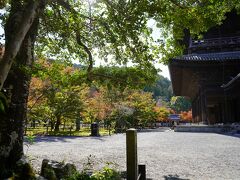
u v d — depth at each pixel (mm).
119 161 10664
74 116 33938
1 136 6613
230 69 30391
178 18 9055
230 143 17203
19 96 7031
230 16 30719
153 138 23797
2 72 4566
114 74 9531
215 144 16828
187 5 9008
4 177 6105
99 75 9492
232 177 7742
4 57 4660
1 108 5344
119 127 44500
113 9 8133
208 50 32438
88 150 14742
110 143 19516
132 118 48156
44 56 11328
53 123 35281
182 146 16203
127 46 8992
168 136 26203
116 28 8414
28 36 7281
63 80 8969
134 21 7844
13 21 6473
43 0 6988
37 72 7535
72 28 9648
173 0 8742
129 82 9586
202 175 8047
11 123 6812
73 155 12516
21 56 7117
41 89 26734
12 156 6656
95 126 30125
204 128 32156
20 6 6738
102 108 43875
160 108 67312
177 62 29703
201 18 9086
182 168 9148
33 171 6527
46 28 9906
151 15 7828
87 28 9828
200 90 34875
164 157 11719
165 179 7562
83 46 9789
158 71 9523
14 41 4770
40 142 19734
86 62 11086
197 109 46906
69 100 30672
